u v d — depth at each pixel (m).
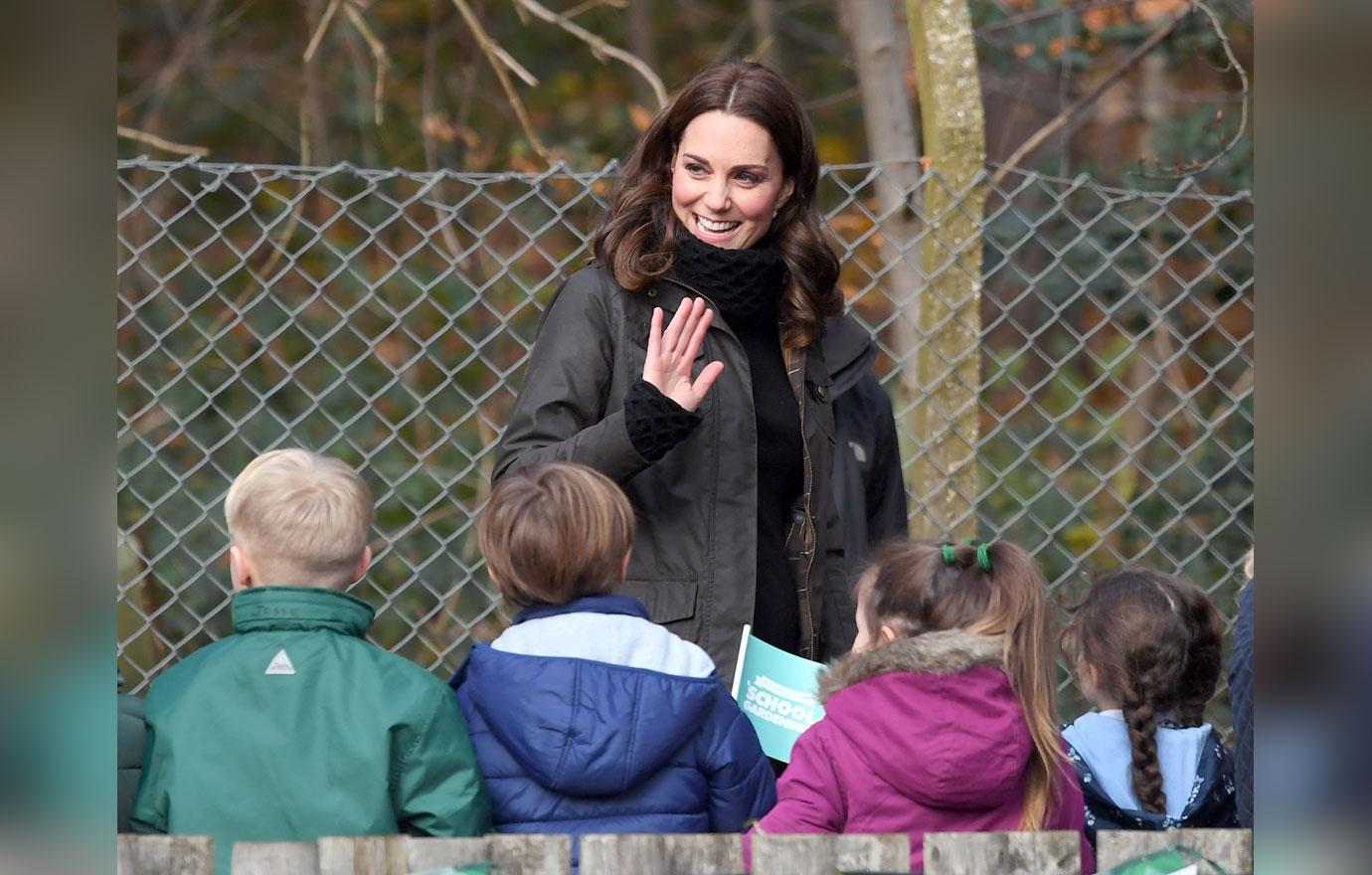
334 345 28.66
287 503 9.97
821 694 10.01
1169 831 8.74
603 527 9.92
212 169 14.57
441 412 28.64
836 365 12.16
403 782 9.29
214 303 28.28
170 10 34.19
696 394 10.84
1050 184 31.34
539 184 15.27
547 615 9.87
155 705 9.48
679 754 9.72
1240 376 25.67
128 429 17.31
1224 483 22.75
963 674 9.67
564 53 38.12
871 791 9.62
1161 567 24.45
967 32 17.16
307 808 9.13
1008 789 9.62
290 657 9.50
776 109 11.54
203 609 23.98
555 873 8.31
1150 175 19.75
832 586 11.97
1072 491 28.45
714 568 11.17
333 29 35.09
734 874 8.35
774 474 11.61
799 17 39.31
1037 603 10.09
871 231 15.54
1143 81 30.44
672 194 11.70
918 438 16.92
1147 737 11.36
